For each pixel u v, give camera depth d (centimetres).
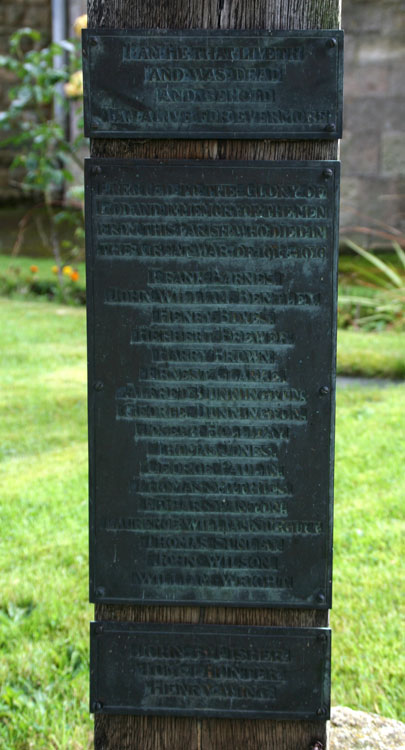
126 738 210
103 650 204
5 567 336
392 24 843
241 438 195
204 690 204
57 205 1070
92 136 188
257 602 199
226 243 189
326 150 189
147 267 191
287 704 203
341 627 296
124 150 191
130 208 189
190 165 186
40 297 820
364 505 377
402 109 858
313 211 187
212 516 197
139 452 197
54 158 977
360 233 888
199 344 193
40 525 370
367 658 277
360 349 623
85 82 186
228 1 186
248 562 199
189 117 186
